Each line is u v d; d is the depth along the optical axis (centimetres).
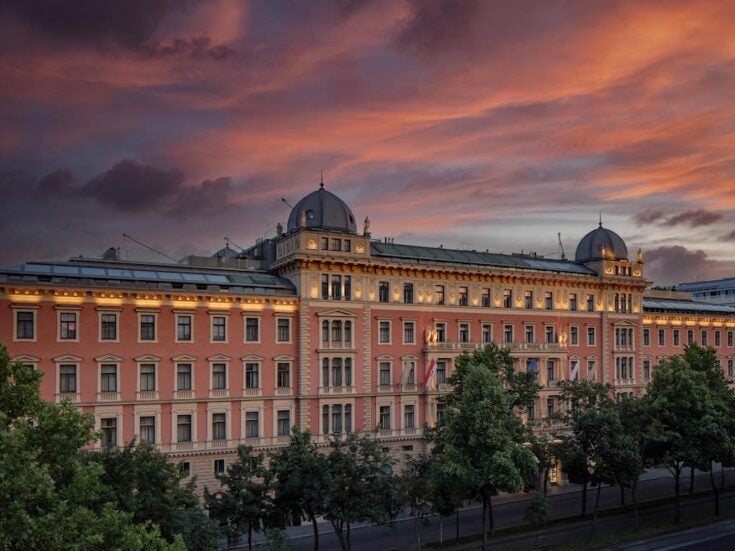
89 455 3938
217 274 7319
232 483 4741
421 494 5091
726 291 16800
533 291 8862
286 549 4450
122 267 6850
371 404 7525
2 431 2614
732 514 6694
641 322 9912
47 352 6081
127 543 2656
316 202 7675
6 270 6100
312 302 7238
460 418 5134
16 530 2444
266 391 7025
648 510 7031
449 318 8125
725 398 7075
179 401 6588
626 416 6291
